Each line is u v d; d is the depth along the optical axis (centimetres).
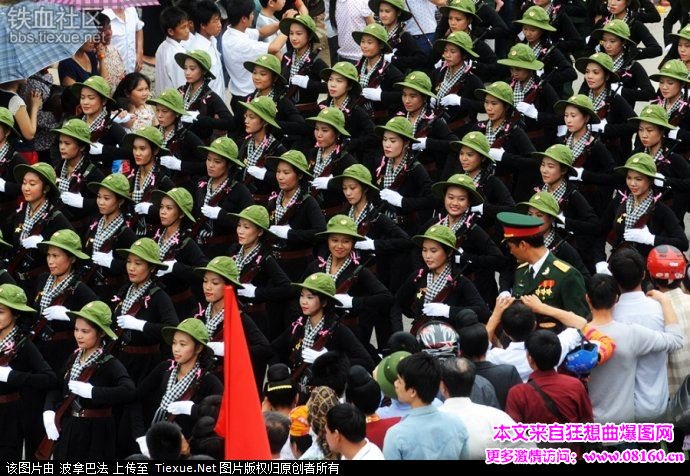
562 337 2639
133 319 3297
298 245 3691
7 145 4094
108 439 3117
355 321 3397
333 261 3412
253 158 4056
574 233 3634
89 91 4112
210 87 4772
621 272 2805
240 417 2175
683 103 4156
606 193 3975
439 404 2583
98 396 3072
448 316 3256
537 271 3064
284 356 3328
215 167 3812
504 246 3675
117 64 4828
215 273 3266
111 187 3653
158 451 2522
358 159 4241
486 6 4788
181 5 4875
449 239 3253
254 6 5222
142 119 4388
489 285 3566
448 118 4297
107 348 3139
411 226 3828
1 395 3225
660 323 2798
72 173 3969
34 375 3178
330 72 4241
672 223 3566
